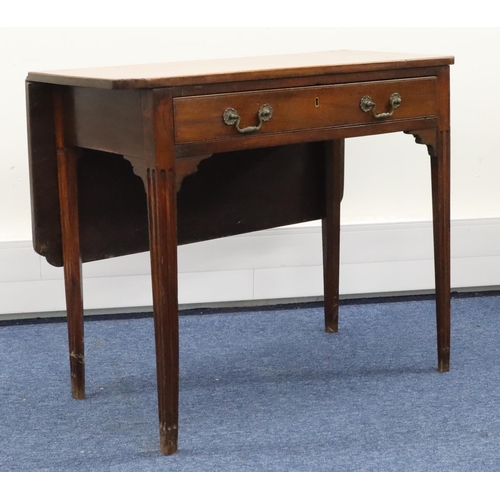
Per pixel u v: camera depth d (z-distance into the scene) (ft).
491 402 7.14
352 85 6.68
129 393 7.47
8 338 8.85
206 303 9.84
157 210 5.91
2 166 9.18
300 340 8.75
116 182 7.30
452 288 10.25
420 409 7.02
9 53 8.99
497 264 10.16
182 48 9.34
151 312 9.71
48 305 9.36
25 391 7.52
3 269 9.18
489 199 10.30
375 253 9.90
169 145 5.86
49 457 6.29
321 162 8.72
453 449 6.31
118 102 6.09
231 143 6.13
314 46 9.62
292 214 8.62
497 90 10.07
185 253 9.53
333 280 8.86
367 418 6.87
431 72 7.13
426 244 9.98
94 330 9.09
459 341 8.58
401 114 7.01
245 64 6.89
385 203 10.06
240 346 8.60
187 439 6.56
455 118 10.03
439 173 7.38
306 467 6.06
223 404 7.20
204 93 5.96
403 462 6.11
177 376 6.25
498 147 10.20
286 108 6.36
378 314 9.53
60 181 6.94
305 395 7.36
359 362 8.11
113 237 7.36
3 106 9.07
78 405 7.22
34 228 6.98
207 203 7.96
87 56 9.17
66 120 6.73
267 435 6.61
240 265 9.68
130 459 6.25
